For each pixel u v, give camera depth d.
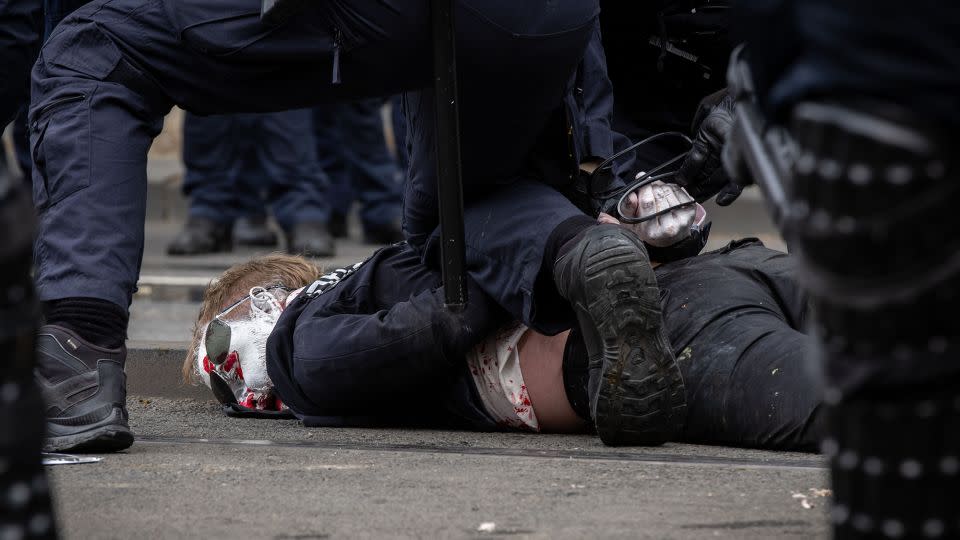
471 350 10.04
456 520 6.61
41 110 9.05
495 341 9.96
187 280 22.34
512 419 10.01
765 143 4.90
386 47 8.75
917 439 4.03
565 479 7.73
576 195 10.30
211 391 12.48
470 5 8.62
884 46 3.84
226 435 10.01
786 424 8.79
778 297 10.32
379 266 10.72
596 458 8.55
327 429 10.42
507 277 9.38
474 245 9.60
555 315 9.49
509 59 8.91
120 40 9.02
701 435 9.41
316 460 8.49
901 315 3.95
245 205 28.98
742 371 9.16
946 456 4.02
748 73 5.24
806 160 4.11
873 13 3.83
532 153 10.05
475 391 10.04
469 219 9.71
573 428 10.02
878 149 3.87
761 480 7.68
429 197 10.12
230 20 8.77
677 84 11.81
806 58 4.11
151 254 28.30
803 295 10.22
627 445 9.16
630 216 10.35
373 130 30.56
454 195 8.75
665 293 9.96
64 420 8.56
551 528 6.41
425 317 9.68
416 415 10.45
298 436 9.92
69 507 6.92
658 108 11.94
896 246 3.90
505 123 9.40
